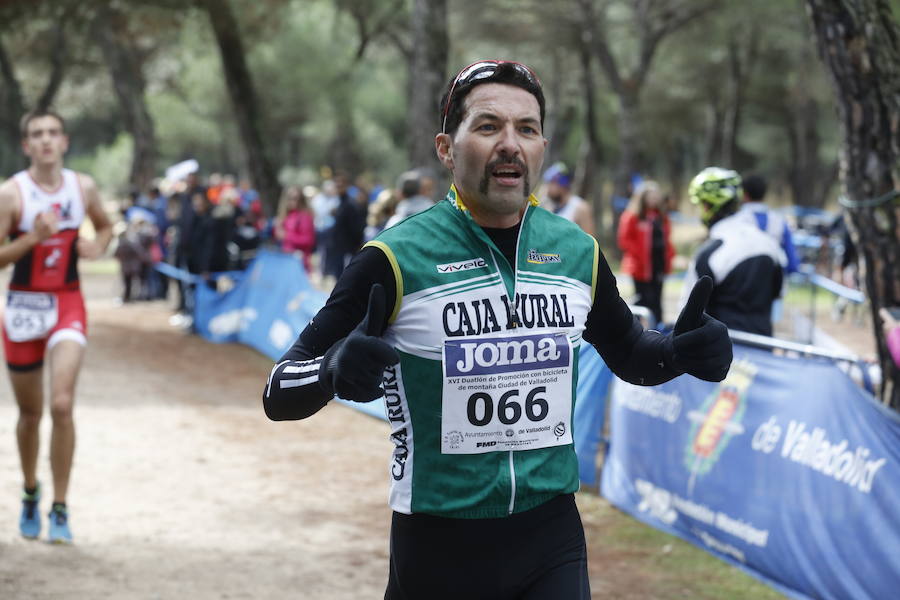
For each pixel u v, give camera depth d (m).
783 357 5.12
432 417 2.47
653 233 11.12
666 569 5.29
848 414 4.60
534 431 2.53
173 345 12.80
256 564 5.21
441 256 2.48
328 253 15.50
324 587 4.93
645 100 39.59
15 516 5.76
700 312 2.51
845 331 13.95
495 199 2.46
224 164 51.56
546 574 2.55
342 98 30.64
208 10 16.75
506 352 2.50
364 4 23.72
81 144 66.12
